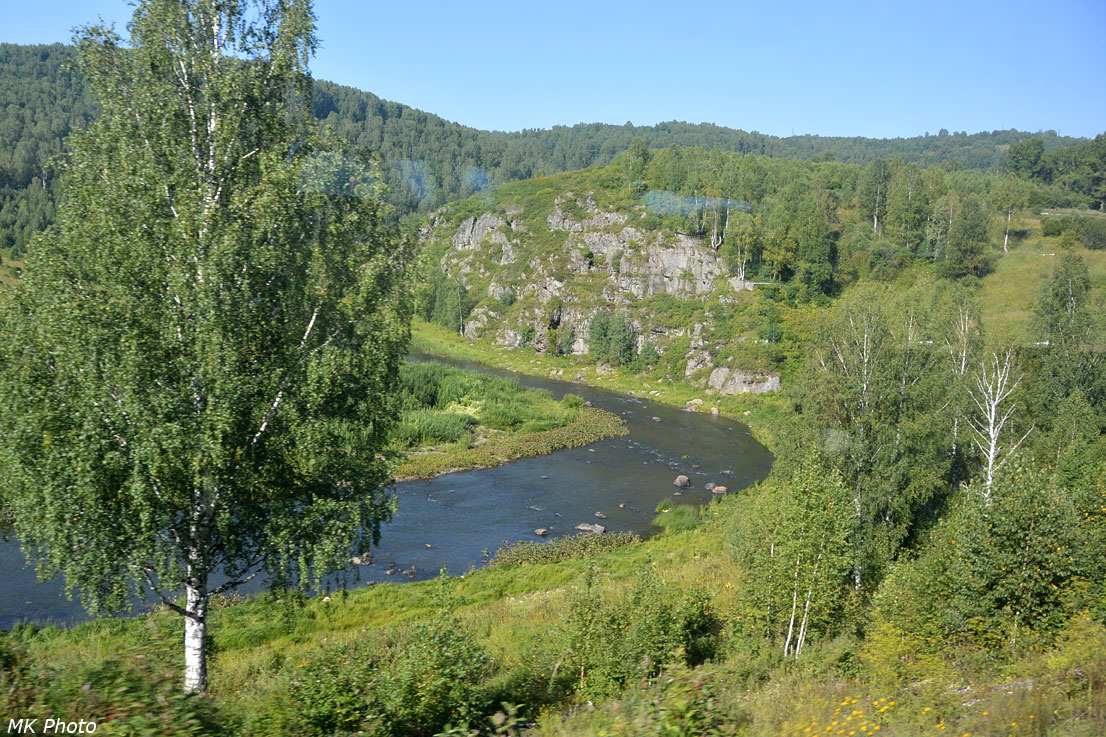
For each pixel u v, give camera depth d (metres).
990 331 41.00
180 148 16.39
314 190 17.48
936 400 32.31
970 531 18.33
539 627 23.59
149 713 8.84
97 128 16.50
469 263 145.88
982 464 36.00
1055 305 40.84
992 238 80.81
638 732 9.07
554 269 119.69
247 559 17.33
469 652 15.05
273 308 16.94
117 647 20.77
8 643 9.88
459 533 39.84
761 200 116.44
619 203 129.25
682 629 20.28
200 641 16.19
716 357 92.75
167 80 16.97
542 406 75.00
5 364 15.10
